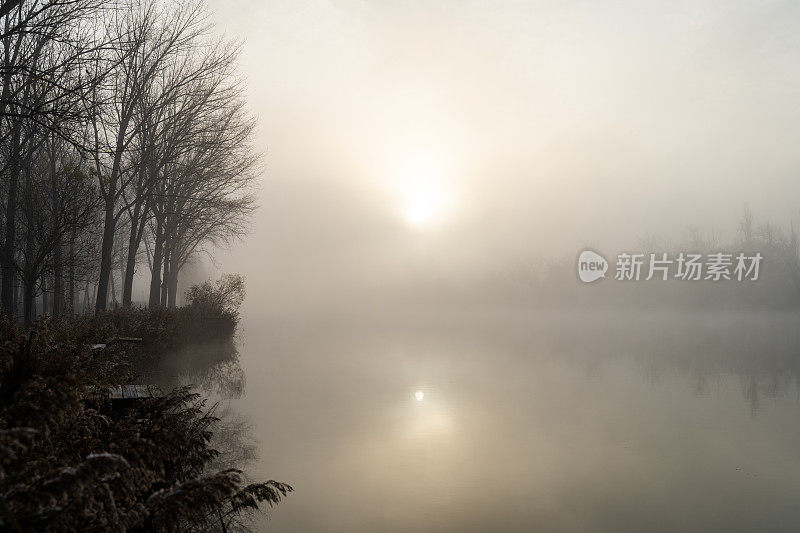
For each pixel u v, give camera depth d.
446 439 9.28
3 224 21.70
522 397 13.09
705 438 9.37
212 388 13.65
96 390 5.79
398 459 8.03
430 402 12.42
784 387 14.38
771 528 5.80
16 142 17.75
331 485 6.99
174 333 19.80
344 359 20.27
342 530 5.62
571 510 6.26
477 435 9.58
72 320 14.46
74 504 3.27
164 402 6.73
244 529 5.59
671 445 8.98
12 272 20.08
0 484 3.19
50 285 27.23
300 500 6.46
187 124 24.34
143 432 5.18
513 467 7.77
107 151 13.04
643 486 7.08
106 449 4.41
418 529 5.70
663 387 14.47
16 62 14.45
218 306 28.55
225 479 4.17
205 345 24.64
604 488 7.00
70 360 5.84
